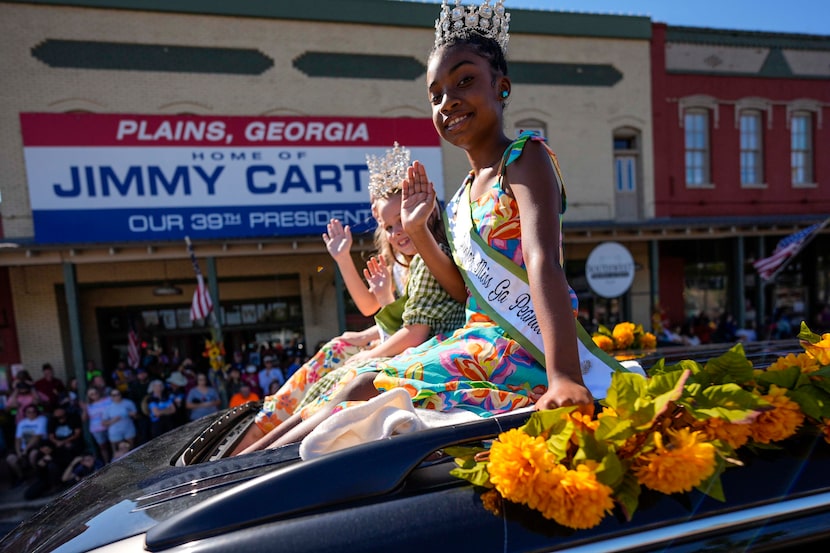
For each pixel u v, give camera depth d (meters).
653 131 13.05
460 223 1.47
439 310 1.64
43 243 8.70
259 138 9.70
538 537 0.88
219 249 9.42
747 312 14.57
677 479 0.86
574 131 12.58
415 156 10.59
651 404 0.89
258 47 10.47
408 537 0.88
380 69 11.16
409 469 0.99
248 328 11.62
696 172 13.61
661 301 13.91
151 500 1.10
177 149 9.28
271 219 9.84
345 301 11.83
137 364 9.78
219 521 0.93
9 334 9.87
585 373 1.27
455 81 1.34
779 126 13.93
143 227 9.20
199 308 8.14
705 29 13.18
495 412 1.24
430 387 1.27
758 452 1.03
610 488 0.86
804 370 1.12
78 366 8.82
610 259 10.32
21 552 1.10
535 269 1.08
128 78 9.84
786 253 10.16
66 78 9.53
